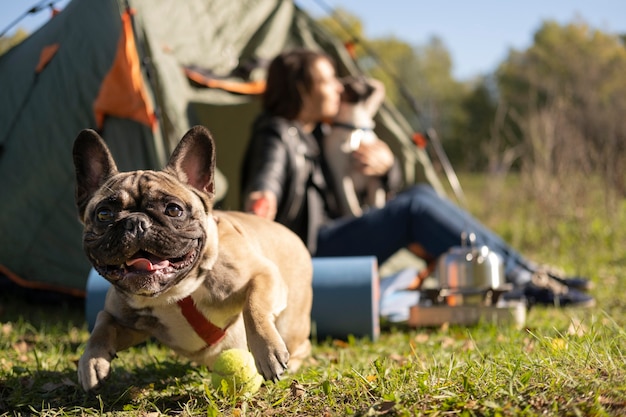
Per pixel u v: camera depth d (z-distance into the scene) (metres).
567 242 2.71
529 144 3.49
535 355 1.14
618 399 0.95
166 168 1.16
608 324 1.52
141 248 1.05
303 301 1.30
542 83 5.57
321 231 1.82
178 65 1.98
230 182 2.10
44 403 1.14
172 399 1.13
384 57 16.92
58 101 1.86
